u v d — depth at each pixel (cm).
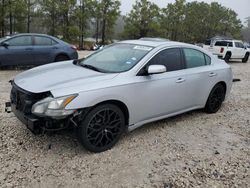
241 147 428
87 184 311
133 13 4131
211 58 555
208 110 568
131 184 316
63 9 3609
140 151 391
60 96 332
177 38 4791
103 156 372
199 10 5006
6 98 590
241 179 338
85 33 3819
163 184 319
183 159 378
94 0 3731
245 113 600
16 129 431
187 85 479
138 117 415
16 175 317
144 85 407
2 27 3291
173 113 476
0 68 986
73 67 437
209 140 445
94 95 352
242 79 1074
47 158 356
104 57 463
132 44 477
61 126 338
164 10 4369
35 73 410
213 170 355
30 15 3550
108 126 381
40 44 989
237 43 1908
